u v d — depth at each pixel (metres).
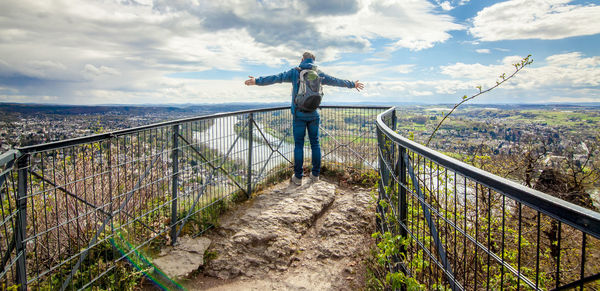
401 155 2.57
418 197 2.25
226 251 4.26
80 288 3.13
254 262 4.12
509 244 4.23
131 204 3.92
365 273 3.79
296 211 5.07
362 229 4.71
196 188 4.66
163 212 4.34
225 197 5.32
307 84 5.68
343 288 3.62
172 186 4.23
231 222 4.84
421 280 2.57
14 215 2.51
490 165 7.01
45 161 2.78
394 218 2.81
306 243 4.54
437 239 2.08
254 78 5.89
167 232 4.30
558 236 1.06
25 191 2.60
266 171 6.30
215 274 3.92
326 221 4.93
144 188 3.83
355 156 6.90
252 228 4.64
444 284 2.46
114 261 3.42
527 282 1.20
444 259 1.99
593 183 6.75
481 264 3.19
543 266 4.29
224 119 5.13
